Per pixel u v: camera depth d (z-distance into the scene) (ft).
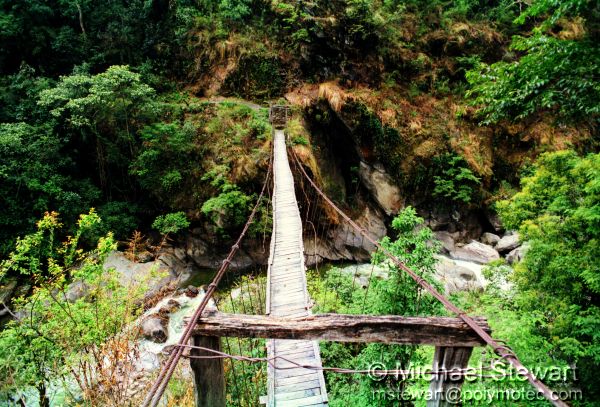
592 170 16.78
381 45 52.75
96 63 50.29
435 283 15.87
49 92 37.83
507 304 20.49
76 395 18.02
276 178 36.09
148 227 45.98
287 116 46.73
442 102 51.55
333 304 23.76
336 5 52.08
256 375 17.98
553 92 15.38
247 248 41.88
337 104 46.50
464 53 54.75
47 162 40.22
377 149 46.85
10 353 16.62
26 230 38.19
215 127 44.80
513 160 49.80
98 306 18.93
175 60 54.08
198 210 42.34
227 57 53.62
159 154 43.29
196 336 7.45
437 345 7.07
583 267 16.60
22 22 45.98
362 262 43.21
